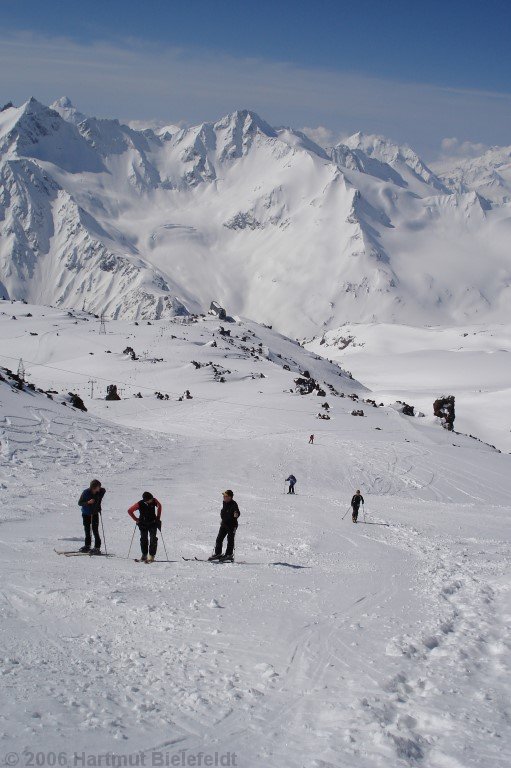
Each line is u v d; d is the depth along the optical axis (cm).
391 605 1215
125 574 1428
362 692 791
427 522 2989
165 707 741
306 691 797
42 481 3288
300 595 1281
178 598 1209
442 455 6831
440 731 696
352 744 662
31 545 1758
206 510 2897
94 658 884
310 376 19162
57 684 779
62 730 664
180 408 11081
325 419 9919
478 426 17838
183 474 4316
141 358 16500
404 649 940
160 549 1873
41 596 1182
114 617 1073
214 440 6366
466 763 625
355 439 7938
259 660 899
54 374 15350
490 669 875
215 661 891
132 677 824
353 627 1052
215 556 1686
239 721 714
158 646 945
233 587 1330
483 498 5319
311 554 1852
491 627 1058
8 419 4400
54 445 4259
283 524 2548
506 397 19875
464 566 1672
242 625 1052
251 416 10031
